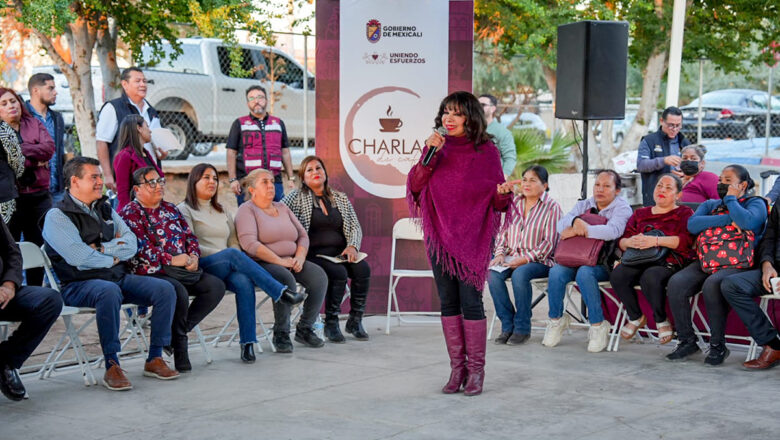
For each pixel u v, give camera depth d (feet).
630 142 47.98
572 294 25.99
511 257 20.48
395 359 18.08
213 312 23.48
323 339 19.83
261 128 24.34
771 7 44.62
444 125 14.78
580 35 21.86
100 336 15.58
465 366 15.34
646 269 18.71
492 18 43.55
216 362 17.89
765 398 14.78
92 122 35.09
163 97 36.32
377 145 21.99
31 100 22.06
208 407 14.29
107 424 13.30
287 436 12.64
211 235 18.61
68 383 16.01
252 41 38.91
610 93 22.00
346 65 21.80
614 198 19.98
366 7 21.67
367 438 12.54
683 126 49.75
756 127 49.90
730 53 47.60
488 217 14.87
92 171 15.99
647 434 12.67
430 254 15.07
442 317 15.33
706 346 19.20
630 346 19.57
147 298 16.29
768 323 17.03
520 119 59.67
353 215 20.67
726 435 12.61
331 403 14.52
